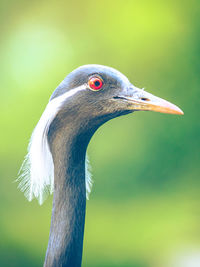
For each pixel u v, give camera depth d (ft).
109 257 40.86
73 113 14.42
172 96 72.28
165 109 14.73
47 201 57.57
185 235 48.08
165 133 71.77
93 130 14.83
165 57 72.38
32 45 72.95
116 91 14.75
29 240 43.47
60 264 14.12
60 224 14.34
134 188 69.10
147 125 71.51
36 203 57.31
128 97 14.79
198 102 71.87
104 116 14.78
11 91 70.23
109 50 72.43
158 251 43.06
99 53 72.49
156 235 47.42
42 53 72.18
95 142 69.97
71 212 14.40
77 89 14.43
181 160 71.67
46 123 14.44
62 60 71.82
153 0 71.92
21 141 67.00
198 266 39.78
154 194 67.77
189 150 71.72
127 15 72.79
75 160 14.62
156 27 72.08
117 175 69.56
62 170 14.51
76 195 14.52
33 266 38.52
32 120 68.39
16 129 67.92
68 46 72.74
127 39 72.38
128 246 43.75
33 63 71.67
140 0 72.18
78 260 14.37
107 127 70.69
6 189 62.59
